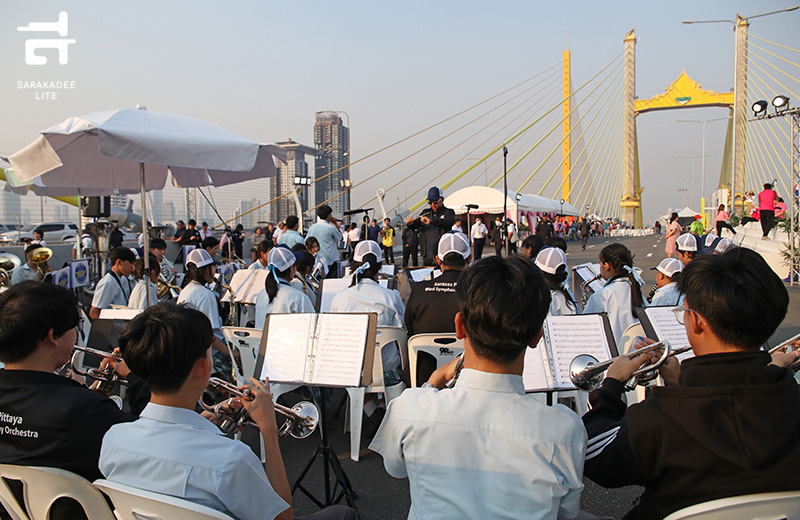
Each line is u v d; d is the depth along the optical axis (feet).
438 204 34.76
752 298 4.72
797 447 4.44
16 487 6.18
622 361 6.25
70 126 14.26
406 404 5.25
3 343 6.44
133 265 17.58
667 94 246.06
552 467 4.80
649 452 4.92
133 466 5.36
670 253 42.01
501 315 4.79
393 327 12.85
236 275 20.42
